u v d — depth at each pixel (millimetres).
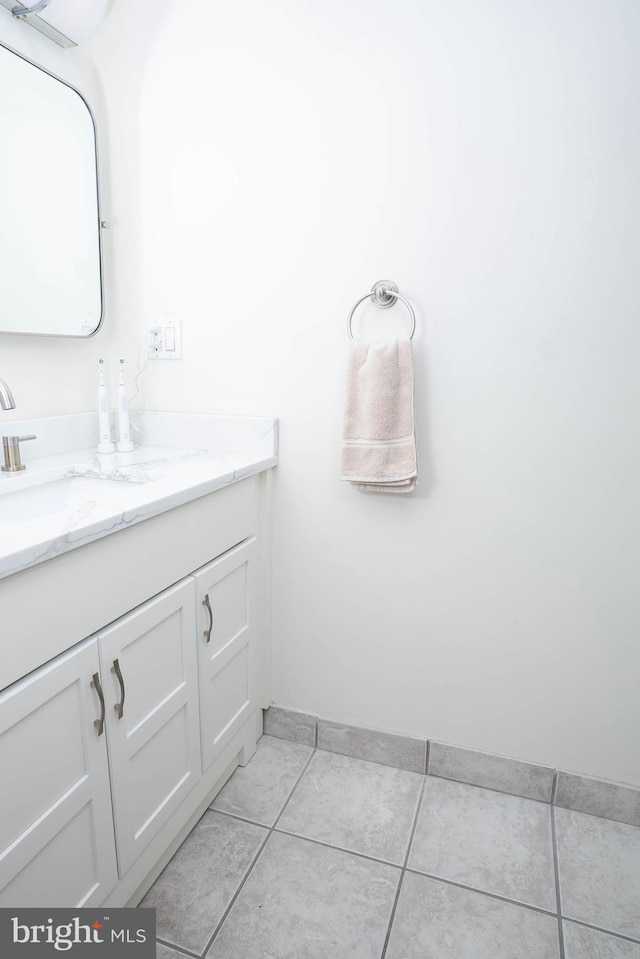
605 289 1280
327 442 1566
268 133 1464
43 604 865
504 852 1365
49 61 1423
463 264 1365
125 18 1529
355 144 1399
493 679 1541
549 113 1253
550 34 1227
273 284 1534
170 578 1193
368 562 1593
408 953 1130
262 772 1622
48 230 1444
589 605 1427
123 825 1091
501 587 1487
